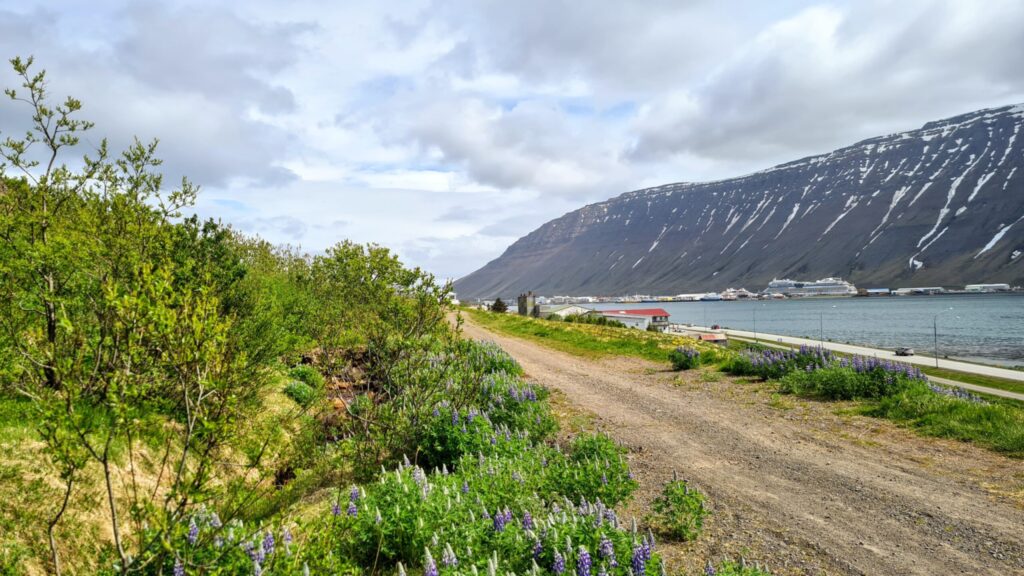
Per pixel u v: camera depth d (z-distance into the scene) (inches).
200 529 195.2
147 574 182.9
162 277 175.9
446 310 497.0
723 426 574.2
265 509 292.7
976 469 414.6
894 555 295.0
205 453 179.0
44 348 226.7
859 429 535.2
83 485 289.3
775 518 346.0
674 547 308.7
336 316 531.2
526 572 219.1
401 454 427.2
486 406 544.1
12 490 262.1
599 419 619.2
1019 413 512.7
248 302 450.0
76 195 367.9
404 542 256.7
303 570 189.9
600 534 238.1
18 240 321.7
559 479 343.6
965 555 292.4
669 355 1010.1
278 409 505.0
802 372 737.6
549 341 1590.8
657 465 456.4
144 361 188.4
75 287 331.0
